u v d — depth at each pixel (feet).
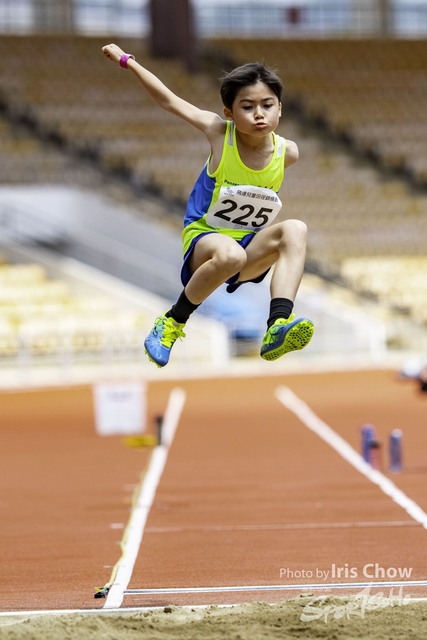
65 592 43.98
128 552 52.95
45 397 158.51
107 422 115.24
